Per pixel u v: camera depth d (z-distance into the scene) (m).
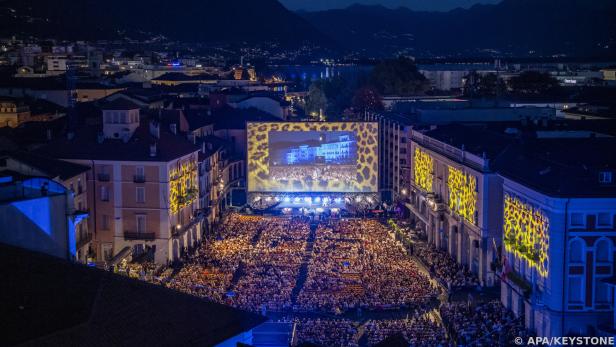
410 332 88.12
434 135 146.12
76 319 39.19
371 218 164.25
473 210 116.69
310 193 177.25
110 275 44.22
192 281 107.25
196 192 139.50
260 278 111.81
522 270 94.75
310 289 106.94
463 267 121.31
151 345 40.00
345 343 84.06
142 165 124.38
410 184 163.38
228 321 44.53
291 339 83.25
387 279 111.69
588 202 82.94
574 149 101.12
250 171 177.12
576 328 84.25
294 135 176.38
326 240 138.88
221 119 198.88
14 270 41.81
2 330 36.88
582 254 83.88
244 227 152.25
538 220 88.88
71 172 114.81
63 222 52.12
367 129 175.75
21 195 51.81
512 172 99.56
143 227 125.38
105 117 127.88
